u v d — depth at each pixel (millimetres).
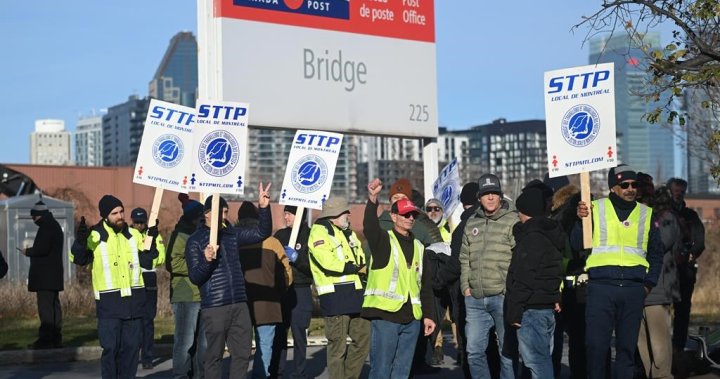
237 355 11250
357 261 12125
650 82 11820
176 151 12844
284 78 18000
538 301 10477
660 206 12797
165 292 23391
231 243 11312
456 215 18281
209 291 11109
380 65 19547
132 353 12336
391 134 19719
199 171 11070
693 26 11562
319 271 12000
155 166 12742
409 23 20078
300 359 13086
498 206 11422
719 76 10992
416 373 14055
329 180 13031
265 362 12438
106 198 12188
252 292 12281
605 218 10773
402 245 11008
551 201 12742
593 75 10891
